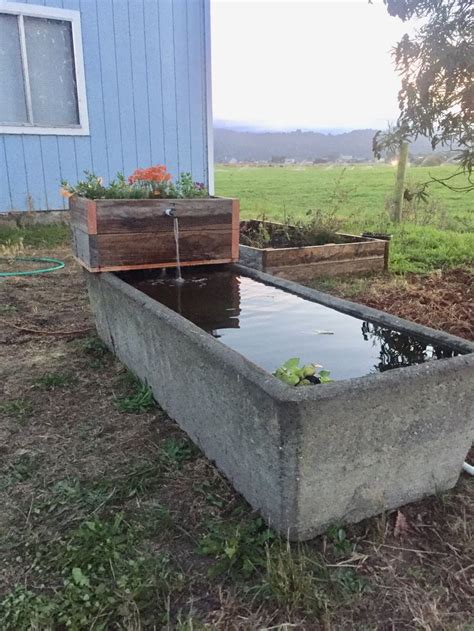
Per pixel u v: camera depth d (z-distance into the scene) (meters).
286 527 1.89
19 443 2.61
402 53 3.82
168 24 8.38
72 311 4.73
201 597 1.71
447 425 2.04
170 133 8.83
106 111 8.25
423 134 4.14
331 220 6.74
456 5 3.55
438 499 2.14
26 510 2.13
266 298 3.38
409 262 6.21
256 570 1.79
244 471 2.08
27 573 1.82
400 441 1.95
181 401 2.60
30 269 6.26
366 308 2.91
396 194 8.77
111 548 1.88
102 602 1.67
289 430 1.72
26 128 7.73
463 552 1.88
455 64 3.57
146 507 2.12
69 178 8.23
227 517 2.05
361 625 1.60
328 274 5.63
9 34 7.43
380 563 1.83
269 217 8.73
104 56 8.05
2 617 1.64
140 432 2.69
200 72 8.84
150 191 3.79
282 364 2.35
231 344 2.63
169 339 2.57
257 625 1.60
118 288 3.20
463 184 11.84
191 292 3.52
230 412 2.07
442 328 3.97
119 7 7.98
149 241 3.54
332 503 1.92
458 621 1.62
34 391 3.16
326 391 1.74
